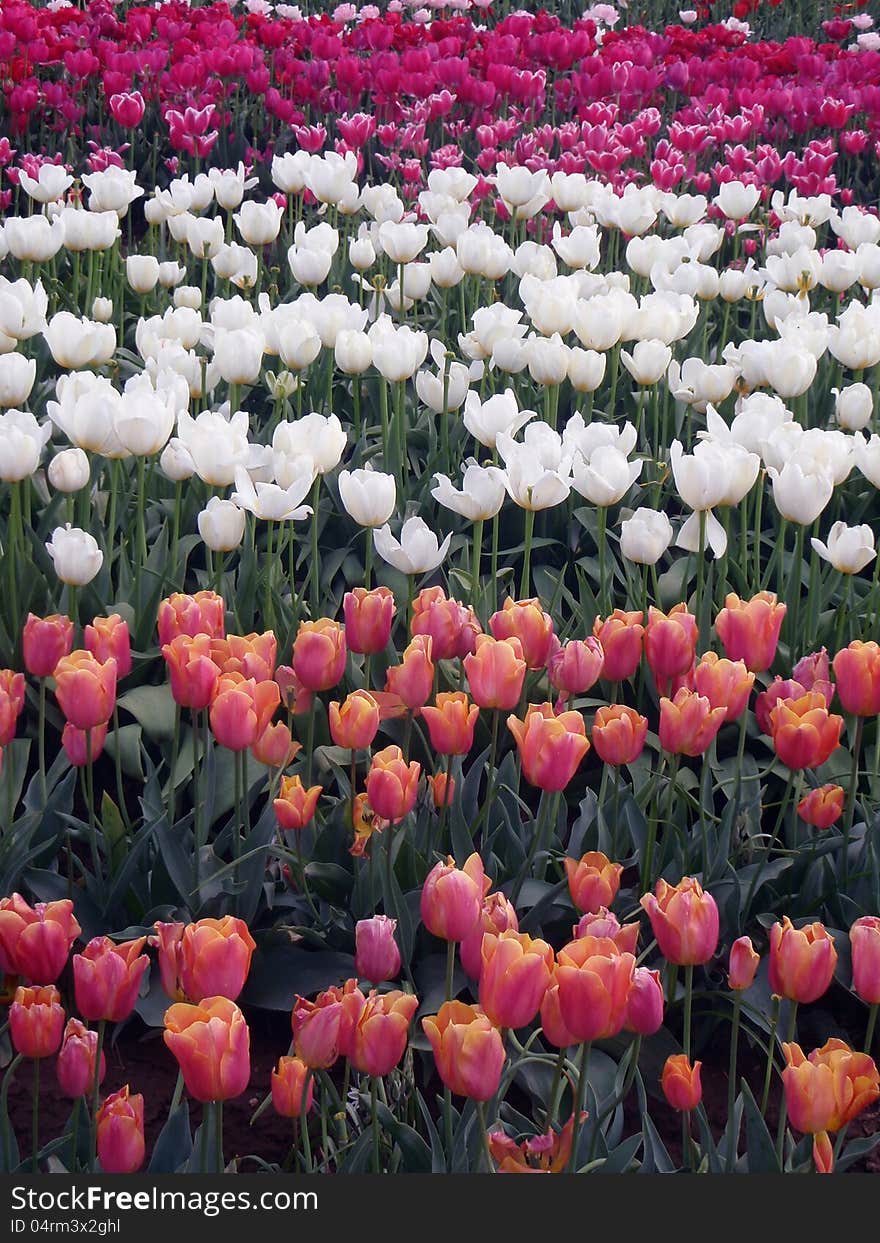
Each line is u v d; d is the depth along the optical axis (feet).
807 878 10.71
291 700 10.44
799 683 10.84
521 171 20.52
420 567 11.01
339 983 9.72
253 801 11.50
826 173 25.31
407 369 15.11
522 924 9.61
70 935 7.30
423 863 10.27
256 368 14.60
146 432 12.09
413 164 26.63
